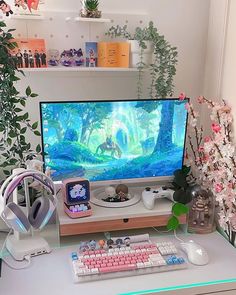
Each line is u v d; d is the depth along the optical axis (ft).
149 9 5.46
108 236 4.87
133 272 4.09
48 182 4.16
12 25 5.03
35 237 4.67
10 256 4.43
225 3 5.03
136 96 5.74
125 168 5.16
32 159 4.86
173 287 3.89
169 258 4.29
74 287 3.86
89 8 5.00
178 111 5.11
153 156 5.21
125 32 5.37
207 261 4.34
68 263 4.28
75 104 4.72
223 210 4.89
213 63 5.46
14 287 3.85
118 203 5.00
